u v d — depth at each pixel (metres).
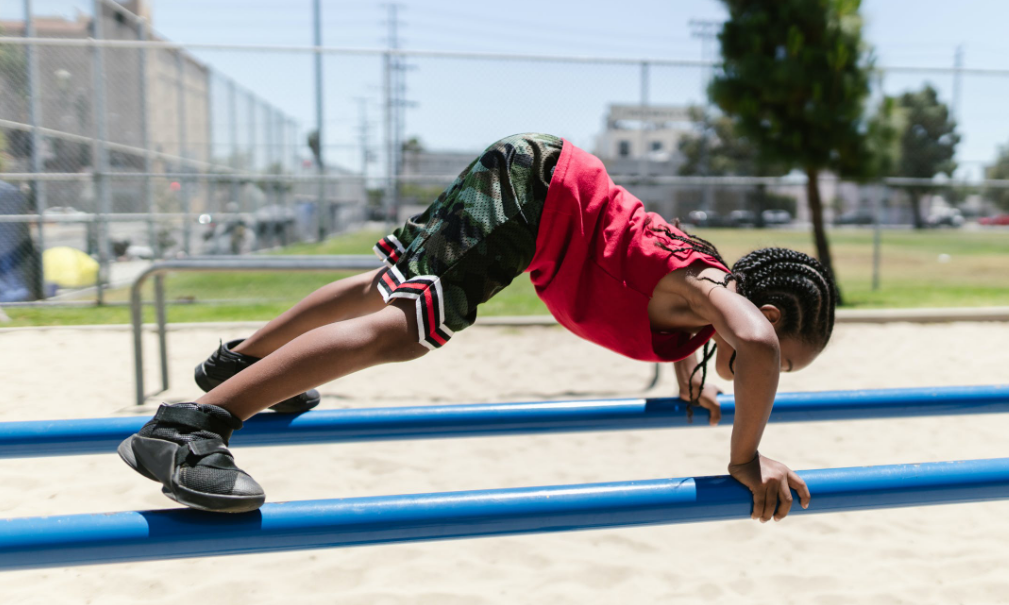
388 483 2.90
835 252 14.55
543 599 2.08
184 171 11.91
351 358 1.43
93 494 2.72
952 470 1.43
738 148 12.18
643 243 1.61
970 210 18.95
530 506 1.30
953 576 2.25
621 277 1.61
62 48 8.57
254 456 3.20
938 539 2.51
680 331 1.74
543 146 1.69
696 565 2.31
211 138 13.06
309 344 1.41
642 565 2.30
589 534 2.52
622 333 1.65
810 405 1.96
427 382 4.55
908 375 4.79
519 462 3.18
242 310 7.13
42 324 6.20
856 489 1.40
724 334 1.43
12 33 7.53
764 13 7.61
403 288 1.55
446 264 1.56
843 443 3.52
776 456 3.33
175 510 1.23
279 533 1.22
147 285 8.95
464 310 1.56
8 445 1.60
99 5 9.02
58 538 1.14
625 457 3.27
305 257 3.91
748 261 1.73
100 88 8.03
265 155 15.68
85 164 8.90
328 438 1.81
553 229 1.62
